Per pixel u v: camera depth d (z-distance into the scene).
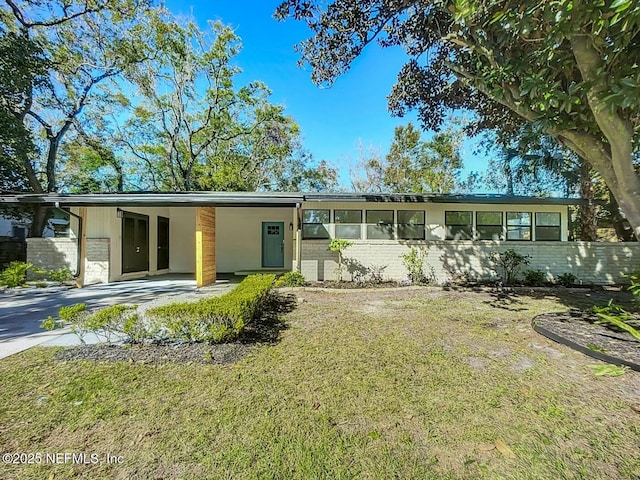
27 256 8.69
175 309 3.44
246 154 18.19
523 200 8.57
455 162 18.64
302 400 2.41
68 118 12.20
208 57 14.88
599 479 1.63
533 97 3.56
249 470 1.69
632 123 3.43
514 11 3.41
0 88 8.52
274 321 4.66
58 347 3.47
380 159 20.58
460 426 2.10
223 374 2.84
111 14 11.22
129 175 16.95
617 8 2.28
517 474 1.67
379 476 1.65
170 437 1.96
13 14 9.58
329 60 6.45
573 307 5.66
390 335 4.03
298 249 8.39
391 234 9.08
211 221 8.85
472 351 3.48
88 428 2.04
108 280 8.72
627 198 3.63
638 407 2.32
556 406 2.34
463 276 8.83
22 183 11.96
